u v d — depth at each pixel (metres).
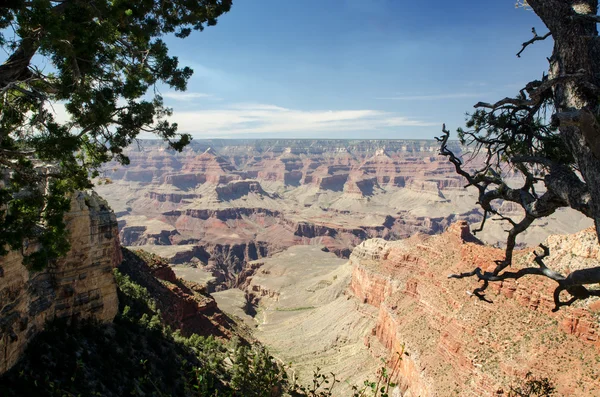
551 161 14.22
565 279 13.95
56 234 23.55
